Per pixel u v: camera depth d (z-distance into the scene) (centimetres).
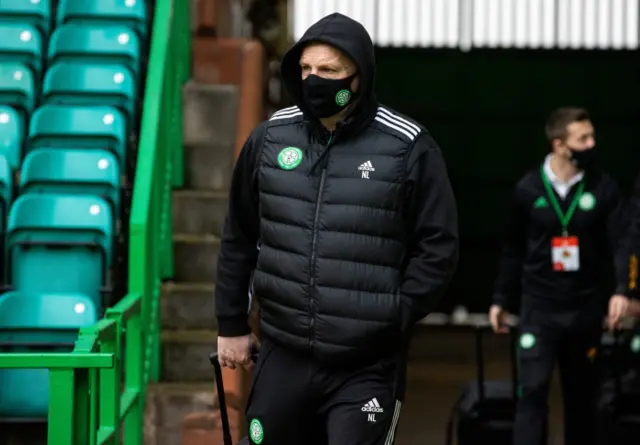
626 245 1417
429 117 3678
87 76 1856
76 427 984
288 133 954
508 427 1586
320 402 941
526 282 1553
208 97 2053
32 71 1878
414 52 3666
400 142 927
